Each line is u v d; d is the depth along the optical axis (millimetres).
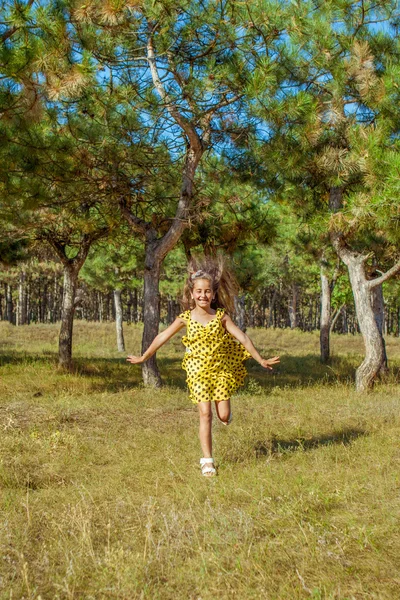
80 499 3824
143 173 11695
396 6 9922
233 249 13539
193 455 5152
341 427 6602
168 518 3336
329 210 11078
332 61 9602
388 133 9664
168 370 16047
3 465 4750
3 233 13609
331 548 2889
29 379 12234
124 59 10148
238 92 9852
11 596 2381
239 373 4746
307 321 57906
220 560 2740
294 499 3652
